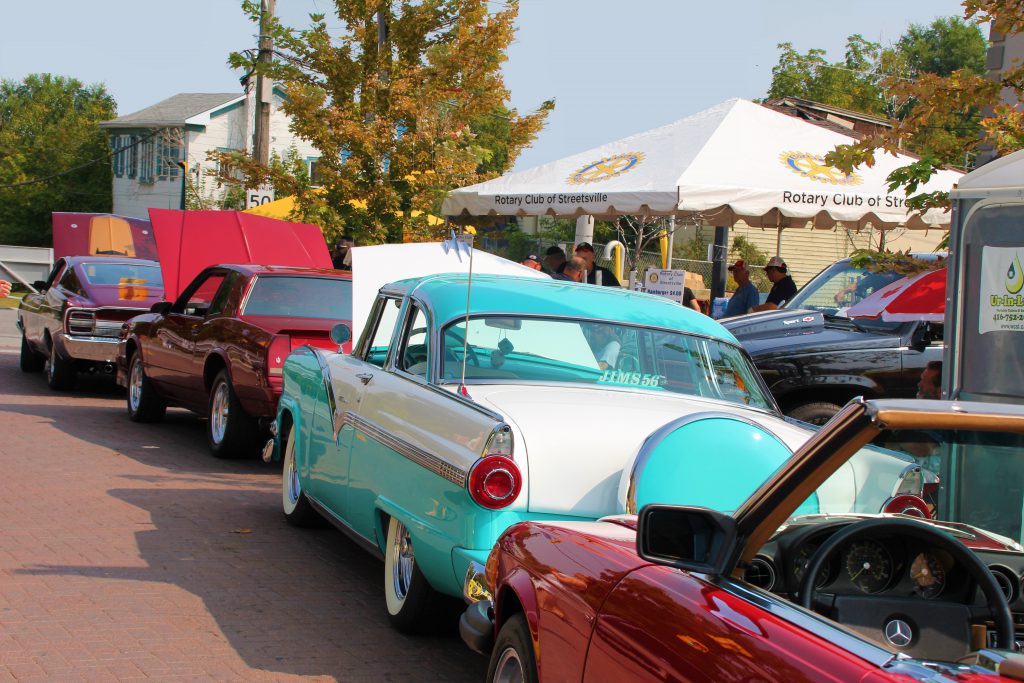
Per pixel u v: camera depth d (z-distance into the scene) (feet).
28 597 20.24
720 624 9.02
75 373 52.90
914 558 9.66
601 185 37.93
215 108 167.43
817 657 7.95
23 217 203.82
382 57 58.39
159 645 18.08
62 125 213.66
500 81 59.26
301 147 156.46
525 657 12.42
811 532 10.25
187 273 46.24
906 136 27.17
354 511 21.16
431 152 57.98
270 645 18.45
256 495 30.99
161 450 37.40
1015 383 20.27
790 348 32.45
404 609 18.86
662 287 42.78
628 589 10.48
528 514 15.85
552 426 16.35
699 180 35.22
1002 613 9.38
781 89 175.63
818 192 35.09
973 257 21.03
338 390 22.84
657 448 15.53
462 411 16.90
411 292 21.40
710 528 9.68
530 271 32.07
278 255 47.55
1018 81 27.53
